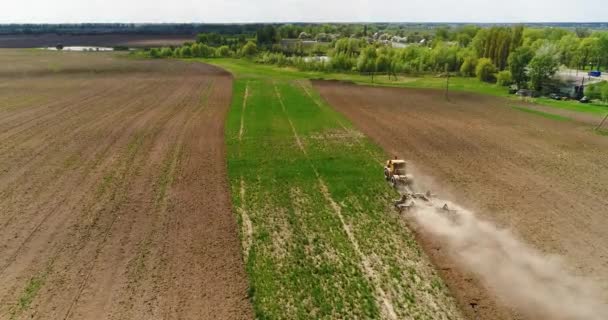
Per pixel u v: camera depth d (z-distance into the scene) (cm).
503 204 2898
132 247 2289
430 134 4638
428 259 2231
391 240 2409
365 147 4122
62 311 1803
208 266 2133
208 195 2955
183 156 3756
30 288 1947
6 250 2244
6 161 3572
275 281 2031
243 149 3981
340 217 2673
